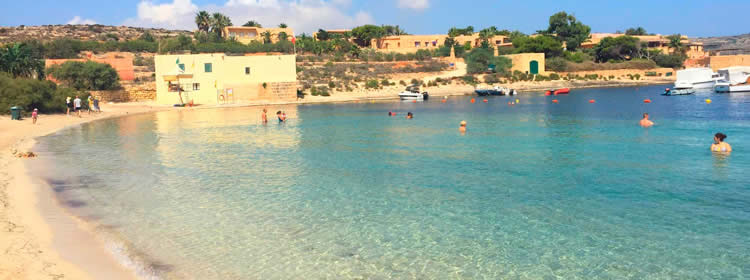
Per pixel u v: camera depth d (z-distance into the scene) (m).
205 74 71.06
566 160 24.55
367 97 86.38
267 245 12.73
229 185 19.47
